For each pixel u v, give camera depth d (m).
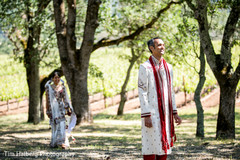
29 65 19.80
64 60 14.45
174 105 4.18
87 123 14.84
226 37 8.58
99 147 7.48
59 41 14.46
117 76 36.72
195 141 8.70
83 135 11.37
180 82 31.56
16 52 19.11
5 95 35.06
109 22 15.19
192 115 22.75
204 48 8.69
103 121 20.14
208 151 6.39
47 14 15.60
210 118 20.83
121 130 13.75
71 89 14.68
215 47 41.41
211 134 11.94
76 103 14.66
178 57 13.83
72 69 14.45
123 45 20.06
